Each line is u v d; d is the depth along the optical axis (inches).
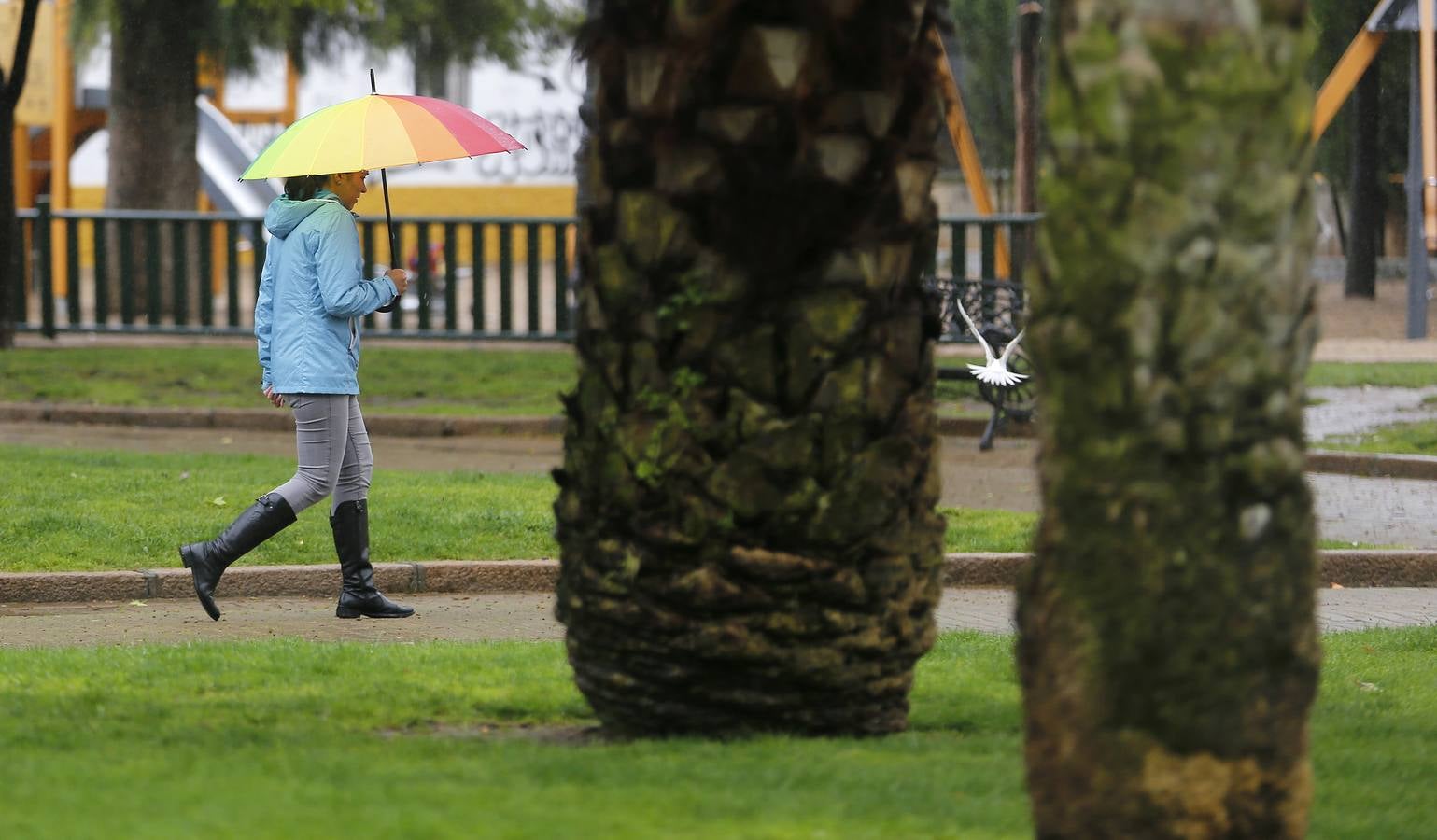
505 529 1253.1
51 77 3897.6
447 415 1983.3
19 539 1173.7
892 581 637.9
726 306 613.0
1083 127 425.4
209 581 1018.7
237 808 486.9
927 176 634.2
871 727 660.1
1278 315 427.2
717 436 616.1
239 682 784.3
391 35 3024.1
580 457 640.4
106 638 976.3
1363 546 1322.6
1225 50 416.5
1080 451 434.6
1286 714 436.1
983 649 938.1
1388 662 922.7
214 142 4153.5
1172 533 428.5
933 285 1836.9
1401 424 1910.7
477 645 917.8
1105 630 433.4
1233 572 428.8
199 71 3166.8
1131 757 433.4
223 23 2945.4
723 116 604.7
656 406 618.2
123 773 549.6
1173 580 428.8
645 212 616.1
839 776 574.2
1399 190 3978.8
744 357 614.5
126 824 462.9
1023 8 2797.7
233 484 1397.6
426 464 1717.5
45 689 755.4
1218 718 430.6
